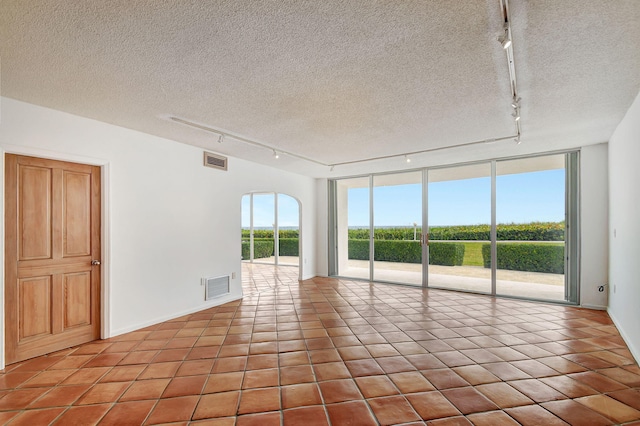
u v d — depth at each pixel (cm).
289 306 456
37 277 287
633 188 292
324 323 377
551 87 251
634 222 289
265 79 237
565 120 331
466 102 281
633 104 283
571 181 463
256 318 399
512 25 172
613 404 206
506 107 293
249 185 536
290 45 192
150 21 167
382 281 641
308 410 202
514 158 504
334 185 729
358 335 335
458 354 286
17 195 275
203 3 152
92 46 191
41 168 292
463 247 558
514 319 388
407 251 620
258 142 417
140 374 252
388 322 379
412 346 305
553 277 479
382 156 502
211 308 447
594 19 166
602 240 427
